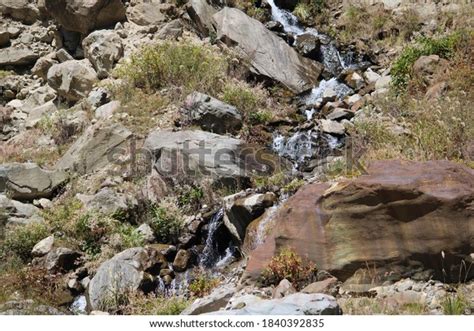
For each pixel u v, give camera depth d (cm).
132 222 971
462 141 962
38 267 867
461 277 660
